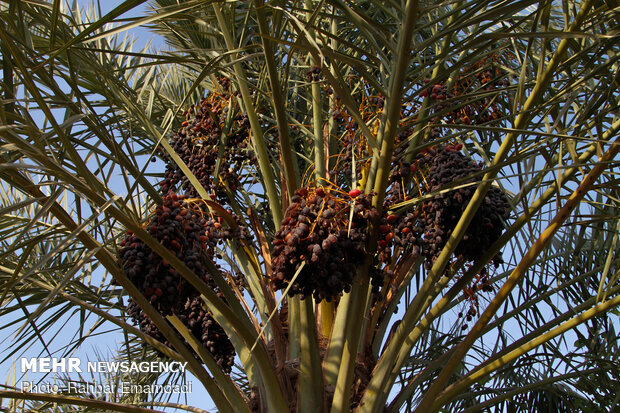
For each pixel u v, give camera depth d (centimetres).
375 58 265
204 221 338
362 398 322
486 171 261
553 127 254
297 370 340
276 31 275
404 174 321
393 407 343
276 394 322
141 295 285
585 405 427
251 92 433
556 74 288
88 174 239
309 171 498
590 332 424
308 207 247
